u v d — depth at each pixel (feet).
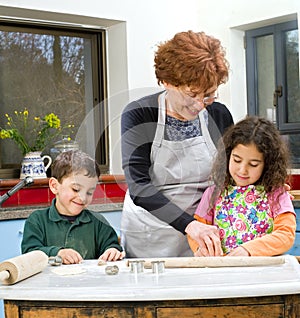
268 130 4.99
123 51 11.47
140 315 3.65
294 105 11.34
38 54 11.08
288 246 4.81
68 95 11.46
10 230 8.71
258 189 5.04
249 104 11.93
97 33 11.76
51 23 11.09
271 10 11.03
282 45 11.34
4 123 10.70
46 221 5.35
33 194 9.87
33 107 11.04
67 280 4.11
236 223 5.03
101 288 3.77
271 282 3.77
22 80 10.91
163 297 3.60
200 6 12.20
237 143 4.93
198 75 4.43
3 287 3.94
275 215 4.98
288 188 5.16
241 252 4.69
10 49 10.75
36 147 10.61
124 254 5.03
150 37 11.69
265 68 11.73
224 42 11.80
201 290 3.62
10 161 10.70
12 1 9.93
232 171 5.02
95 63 11.76
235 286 3.67
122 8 11.29
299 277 3.93
